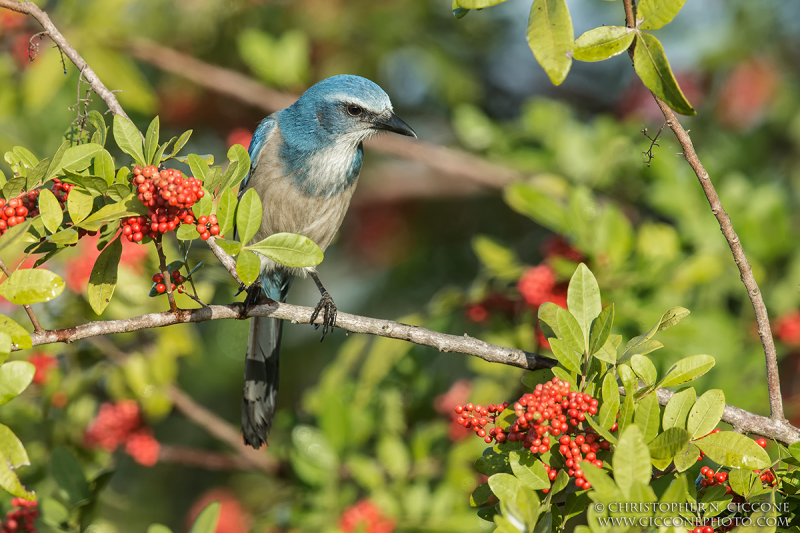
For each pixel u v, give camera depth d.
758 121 14.41
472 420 5.71
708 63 14.37
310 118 10.62
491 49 15.67
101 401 11.20
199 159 5.98
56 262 10.16
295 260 5.95
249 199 5.96
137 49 13.53
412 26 14.62
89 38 12.54
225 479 14.04
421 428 10.52
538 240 15.26
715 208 6.00
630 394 5.32
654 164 11.73
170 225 5.95
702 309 10.56
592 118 16.27
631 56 5.50
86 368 10.60
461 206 16.58
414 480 10.03
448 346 6.93
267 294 10.80
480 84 15.59
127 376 10.53
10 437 4.84
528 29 5.09
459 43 15.30
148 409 10.62
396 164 16.95
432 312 11.07
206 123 15.38
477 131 13.61
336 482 9.90
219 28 14.65
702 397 5.45
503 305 10.89
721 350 10.10
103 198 6.16
